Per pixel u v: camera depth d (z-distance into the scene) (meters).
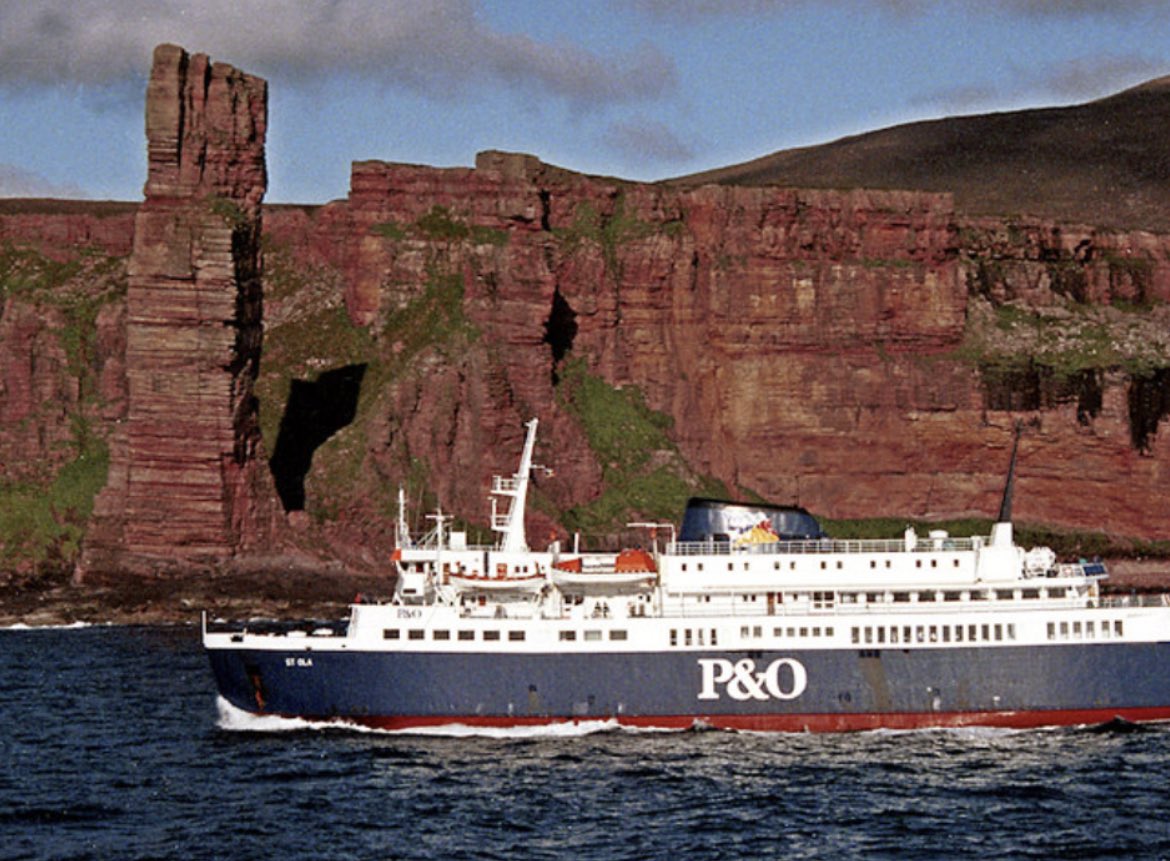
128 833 82.69
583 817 84.50
